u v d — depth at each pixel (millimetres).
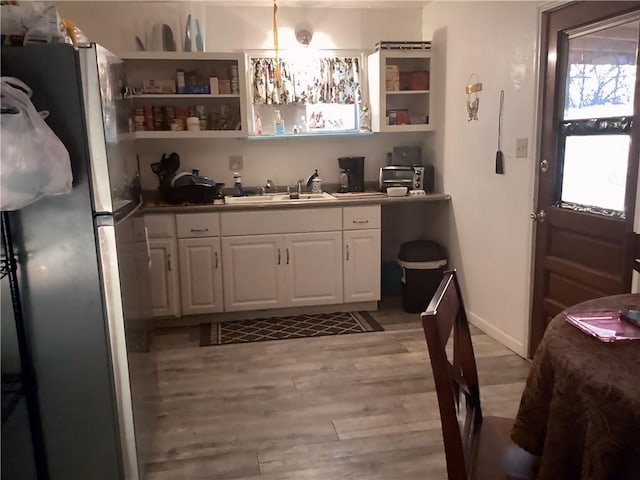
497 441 1490
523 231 3033
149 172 4027
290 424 2436
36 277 1734
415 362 3070
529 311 3043
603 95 2459
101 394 1845
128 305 1916
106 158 1702
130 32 3828
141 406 2080
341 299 3912
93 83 1656
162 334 3609
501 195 3229
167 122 3900
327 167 4312
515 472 1350
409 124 4129
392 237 4527
